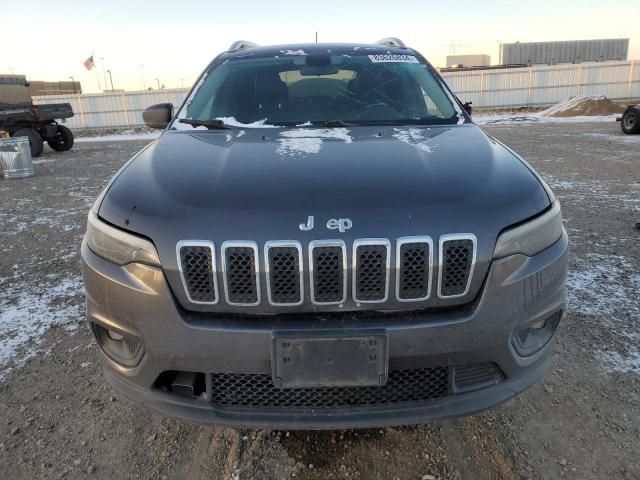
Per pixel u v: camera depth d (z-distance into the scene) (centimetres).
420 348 166
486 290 169
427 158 206
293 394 174
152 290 169
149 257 170
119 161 1241
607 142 1255
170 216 172
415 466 201
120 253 176
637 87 2931
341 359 163
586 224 521
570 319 315
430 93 304
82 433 226
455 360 171
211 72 326
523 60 5209
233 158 212
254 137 248
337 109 288
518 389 184
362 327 163
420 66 330
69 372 275
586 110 2258
